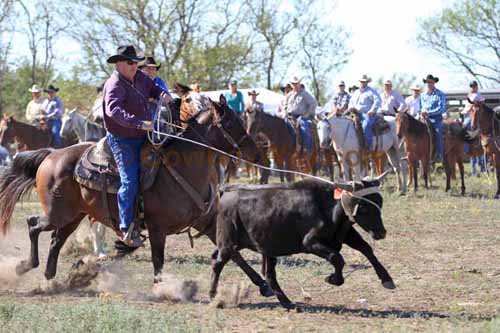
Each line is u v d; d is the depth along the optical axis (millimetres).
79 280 9406
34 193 21500
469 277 10125
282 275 10094
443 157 21500
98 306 7605
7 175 9508
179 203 8672
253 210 8188
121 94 8578
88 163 8938
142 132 8641
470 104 21469
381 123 20828
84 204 9094
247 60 44188
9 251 12086
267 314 7898
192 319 7594
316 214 7871
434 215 16125
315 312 8047
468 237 13414
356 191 7676
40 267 10836
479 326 7250
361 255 11773
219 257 8477
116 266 10867
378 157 21922
